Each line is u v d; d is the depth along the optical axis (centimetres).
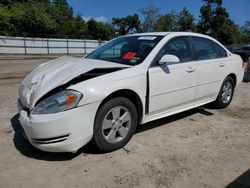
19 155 347
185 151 367
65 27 5441
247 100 659
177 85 430
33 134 314
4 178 298
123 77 356
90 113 322
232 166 331
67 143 314
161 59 393
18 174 305
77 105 312
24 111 340
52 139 312
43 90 326
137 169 318
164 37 434
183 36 464
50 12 5750
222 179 303
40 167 320
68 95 311
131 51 423
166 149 371
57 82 330
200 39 497
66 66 375
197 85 472
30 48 3344
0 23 4134
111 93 338
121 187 284
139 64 385
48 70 378
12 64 1744
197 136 421
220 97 548
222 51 546
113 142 356
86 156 347
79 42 3756
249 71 916
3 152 355
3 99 621
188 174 311
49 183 290
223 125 473
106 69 358
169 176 305
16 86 802
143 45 426
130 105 366
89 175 305
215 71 511
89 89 321
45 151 330
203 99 505
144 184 290
